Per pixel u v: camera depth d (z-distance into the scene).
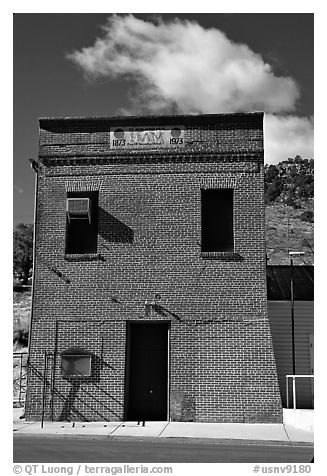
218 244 19.17
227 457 12.62
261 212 18.95
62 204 19.56
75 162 19.72
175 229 19.00
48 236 19.38
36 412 18.27
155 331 19.23
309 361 20.73
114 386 18.20
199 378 18.05
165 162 19.39
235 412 17.75
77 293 18.92
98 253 19.08
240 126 19.42
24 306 43.53
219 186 19.12
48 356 18.58
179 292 18.62
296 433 15.63
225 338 18.25
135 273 18.86
